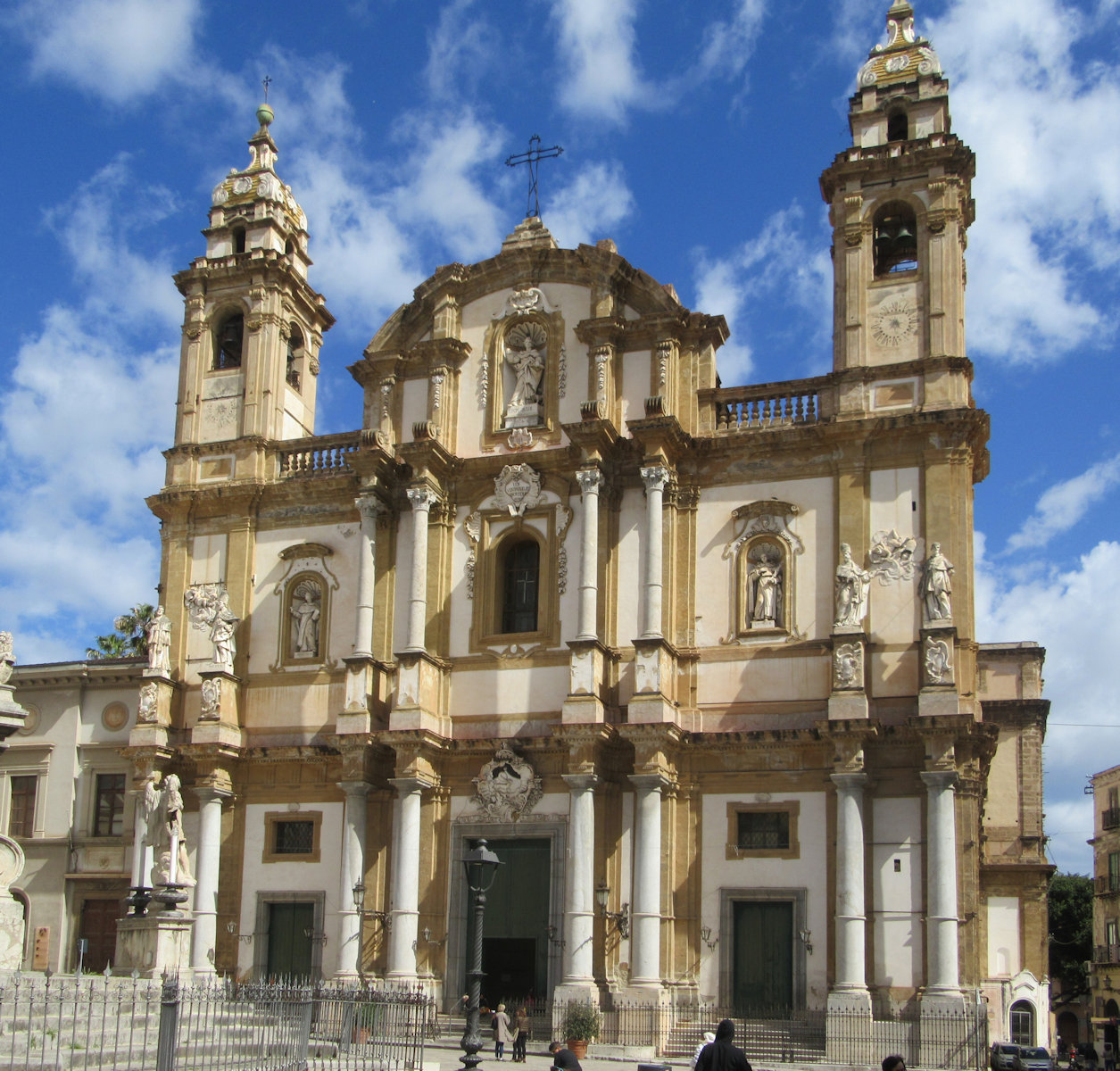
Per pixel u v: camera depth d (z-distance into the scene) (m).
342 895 40.47
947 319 40.16
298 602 45.16
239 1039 24.92
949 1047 33.97
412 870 39.81
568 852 38.69
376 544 43.88
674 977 37.88
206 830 42.84
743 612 40.06
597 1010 36.72
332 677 43.84
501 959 40.91
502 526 43.12
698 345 42.81
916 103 42.75
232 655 44.34
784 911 37.91
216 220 50.41
